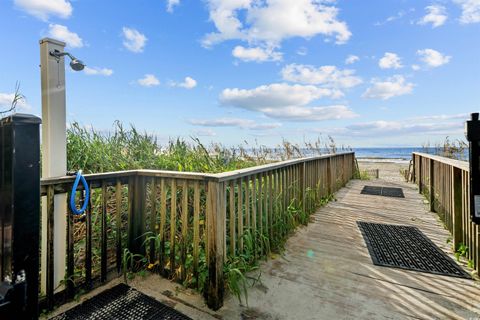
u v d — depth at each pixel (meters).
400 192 5.67
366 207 4.32
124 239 2.42
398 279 1.98
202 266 1.87
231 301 1.71
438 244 2.68
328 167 5.12
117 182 2.01
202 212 2.70
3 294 0.84
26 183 0.91
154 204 2.12
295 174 3.35
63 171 1.76
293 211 3.07
